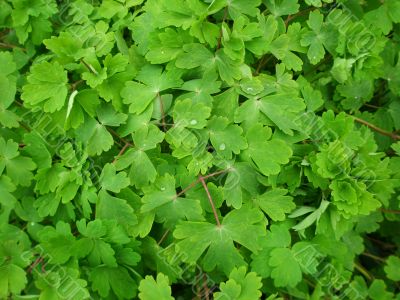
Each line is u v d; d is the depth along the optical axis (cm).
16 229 20
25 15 21
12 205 19
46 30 22
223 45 19
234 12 20
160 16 20
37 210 20
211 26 20
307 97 21
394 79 24
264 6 23
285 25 22
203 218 18
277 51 21
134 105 19
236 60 19
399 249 25
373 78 22
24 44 23
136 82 20
